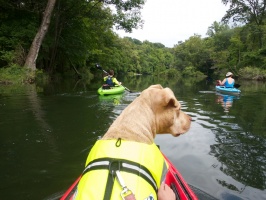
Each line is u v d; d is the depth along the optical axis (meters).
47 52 21.20
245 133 5.68
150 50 86.44
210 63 52.25
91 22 24.50
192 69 53.34
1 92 11.41
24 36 18.86
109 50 34.72
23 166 3.97
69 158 4.27
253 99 10.82
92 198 1.35
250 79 30.50
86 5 21.02
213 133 5.66
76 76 25.97
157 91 1.96
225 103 9.73
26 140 5.12
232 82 13.83
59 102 9.22
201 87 17.81
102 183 1.41
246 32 40.84
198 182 3.44
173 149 4.69
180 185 2.60
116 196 1.35
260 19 38.91
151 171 1.57
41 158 4.26
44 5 19.36
